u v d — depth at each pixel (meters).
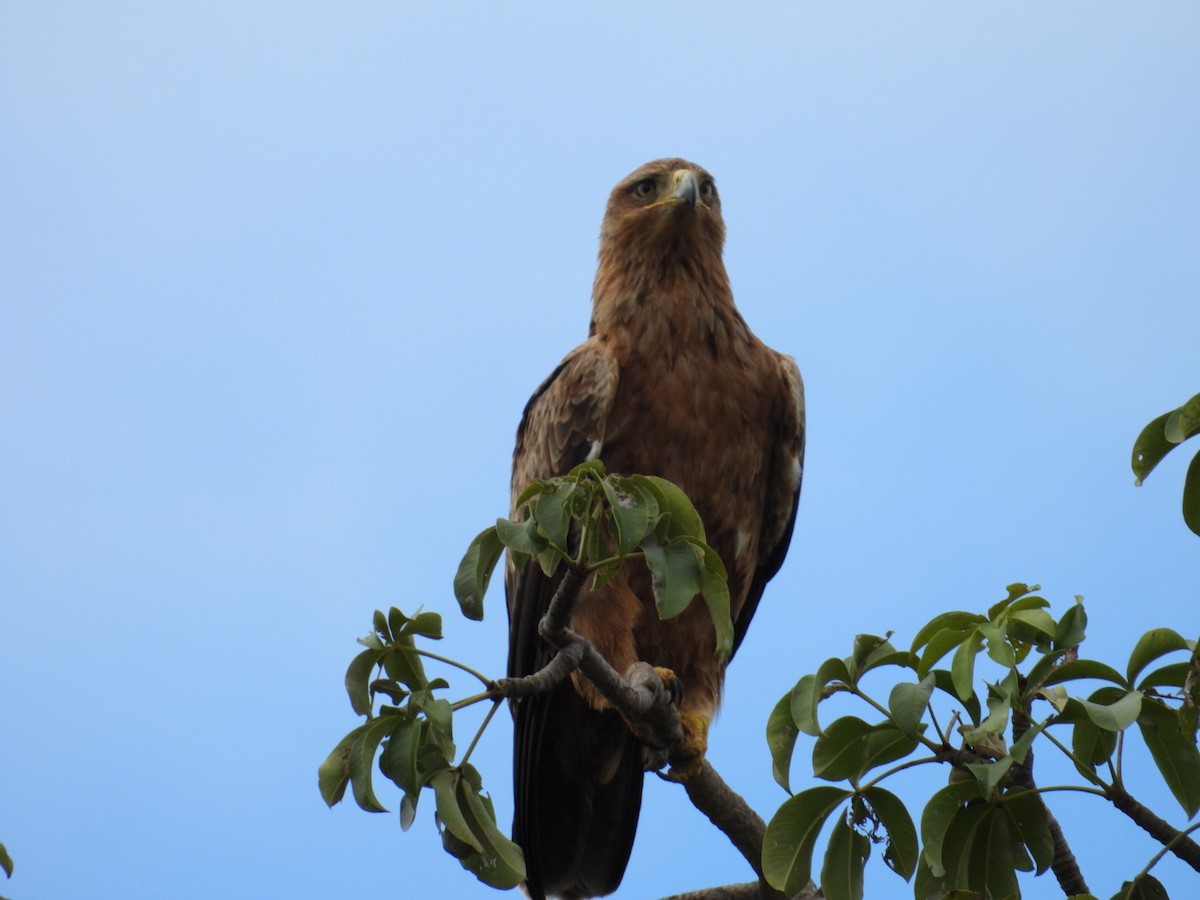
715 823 11.20
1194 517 7.82
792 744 8.34
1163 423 7.70
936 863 8.02
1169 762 7.88
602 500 7.90
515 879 7.95
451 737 7.71
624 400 13.65
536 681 8.05
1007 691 7.65
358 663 7.82
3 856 7.50
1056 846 8.51
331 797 7.73
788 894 8.32
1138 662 7.74
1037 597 8.06
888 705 7.72
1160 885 7.91
